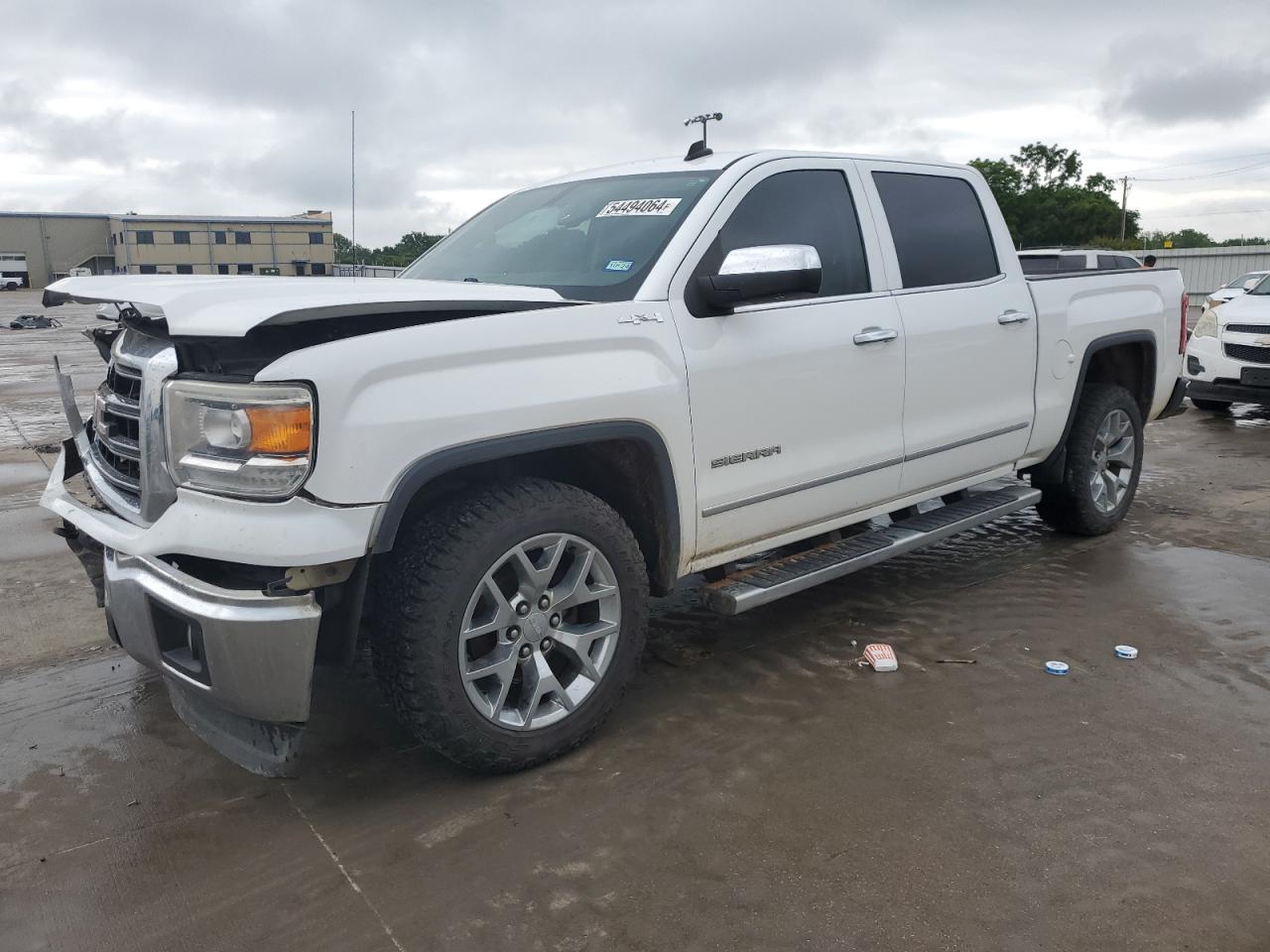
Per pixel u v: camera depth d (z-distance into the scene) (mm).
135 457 2822
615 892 2402
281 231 63281
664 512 3182
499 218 4137
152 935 2303
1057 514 5242
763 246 3219
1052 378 4699
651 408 3043
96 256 94812
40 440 9133
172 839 2689
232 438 2477
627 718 3338
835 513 3820
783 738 3168
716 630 4137
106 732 3328
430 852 2594
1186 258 32125
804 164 3752
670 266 3227
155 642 2670
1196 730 3170
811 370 3533
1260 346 9367
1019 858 2494
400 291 2797
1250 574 4723
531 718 2920
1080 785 2838
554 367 2844
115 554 2764
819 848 2559
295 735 2607
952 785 2854
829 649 3904
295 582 2475
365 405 2494
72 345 25031
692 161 3754
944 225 4273
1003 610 4289
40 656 3967
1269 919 2244
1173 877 2404
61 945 2277
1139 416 5348
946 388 4117
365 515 2492
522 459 3080
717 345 3262
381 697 3525
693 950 2195
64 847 2664
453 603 2676
